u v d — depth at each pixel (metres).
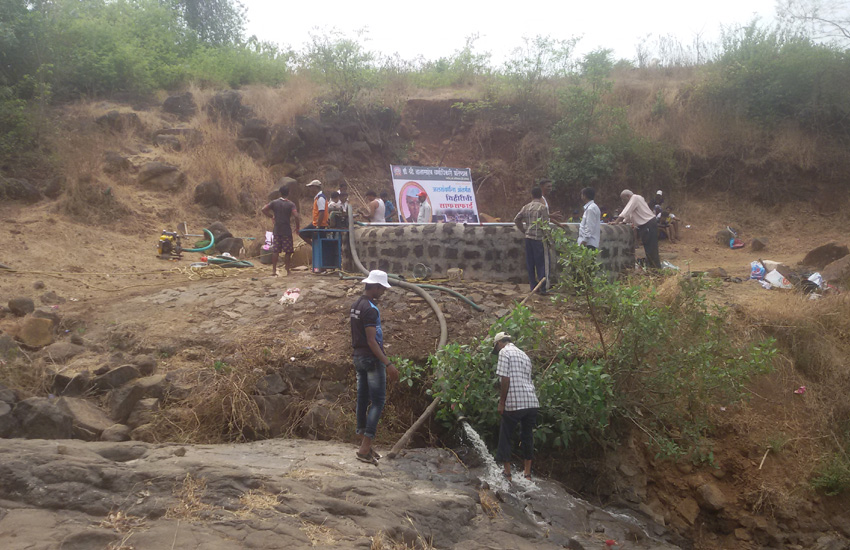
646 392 8.25
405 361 7.72
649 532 7.51
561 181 18.75
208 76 20.38
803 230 17.55
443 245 10.80
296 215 11.53
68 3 19.16
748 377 8.30
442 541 5.12
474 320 9.10
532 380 7.73
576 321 8.98
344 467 6.18
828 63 19.03
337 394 7.92
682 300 8.83
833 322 10.16
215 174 16.02
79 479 4.52
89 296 9.99
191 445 6.65
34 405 6.28
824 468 8.29
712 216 18.39
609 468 8.11
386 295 9.64
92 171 14.24
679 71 23.31
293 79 20.08
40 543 3.77
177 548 3.95
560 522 6.42
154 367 7.96
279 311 9.30
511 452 7.20
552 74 21.22
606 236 11.02
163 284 10.75
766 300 10.52
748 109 19.61
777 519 8.01
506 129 19.88
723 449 8.50
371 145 19.05
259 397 7.61
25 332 8.34
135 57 19.06
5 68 16.84
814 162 18.61
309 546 4.25
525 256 10.48
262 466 5.84
